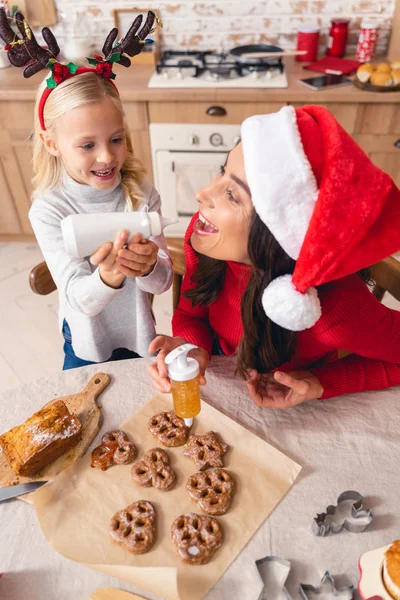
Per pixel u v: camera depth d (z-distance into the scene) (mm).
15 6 2463
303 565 687
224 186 780
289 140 674
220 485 773
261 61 2301
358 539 714
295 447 847
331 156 649
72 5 2504
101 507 753
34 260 2697
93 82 984
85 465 811
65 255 1050
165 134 2293
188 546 696
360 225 644
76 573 684
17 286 2510
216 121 2230
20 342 2172
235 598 655
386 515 743
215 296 1075
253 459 819
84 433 865
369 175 643
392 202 665
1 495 771
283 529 728
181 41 2598
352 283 913
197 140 2295
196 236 868
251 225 770
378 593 617
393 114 2141
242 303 902
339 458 827
